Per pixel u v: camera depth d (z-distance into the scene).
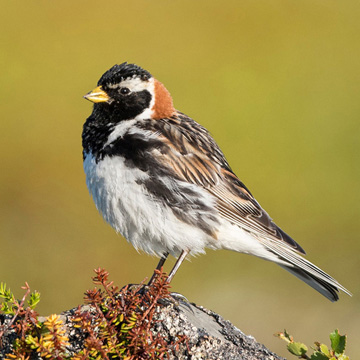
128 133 8.46
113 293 6.33
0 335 6.39
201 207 8.48
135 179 8.30
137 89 8.79
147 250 8.71
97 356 6.07
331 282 8.55
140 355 6.15
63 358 6.06
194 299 15.83
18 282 15.84
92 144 8.55
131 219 8.39
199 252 8.64
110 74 8.80
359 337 14.92
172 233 8.41
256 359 6.54
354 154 19.88
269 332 15.14
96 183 8.42
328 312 15.48
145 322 6.25
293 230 18.23
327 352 6.37
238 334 6.87
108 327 6.15
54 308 15.41
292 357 14.57
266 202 18.59
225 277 16.23
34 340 6.01
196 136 8.80
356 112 20.94
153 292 6.36
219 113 20.72
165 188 8.36
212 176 8.62
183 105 20.89
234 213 8.65
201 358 6.51
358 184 19.05
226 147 19.81
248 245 8.73
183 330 6.65
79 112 20.28
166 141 8.51
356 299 15.99
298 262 8.64
